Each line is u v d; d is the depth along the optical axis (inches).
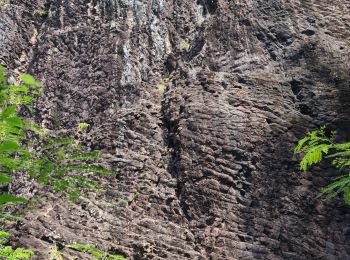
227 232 319.6
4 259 74.7
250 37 487.2
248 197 344.5
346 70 442.0
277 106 408.5
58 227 305.0
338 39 485.4
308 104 412.8
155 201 346.6
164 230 322.7
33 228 299.0
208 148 372.8
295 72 447.2
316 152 78.2
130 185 354.9
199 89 428.8
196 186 351.9
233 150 370.0
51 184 55.8
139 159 379.9
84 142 413.1
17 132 54.2
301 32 489.1
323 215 338.3
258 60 463.5
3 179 53.2
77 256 286.8
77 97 483.8
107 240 307.3
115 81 480.7
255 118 392.2
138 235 313.9
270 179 355.6
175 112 416.8
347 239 325.7
